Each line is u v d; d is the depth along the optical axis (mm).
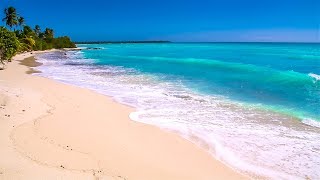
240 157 10703
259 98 19766
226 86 24297
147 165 9742
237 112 16297
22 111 14344
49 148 10367
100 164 9492
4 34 33094
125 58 59031
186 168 9734
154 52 86438
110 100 18781
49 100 17484
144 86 24219
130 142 11617
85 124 13430
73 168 9039
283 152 11117
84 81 26750
